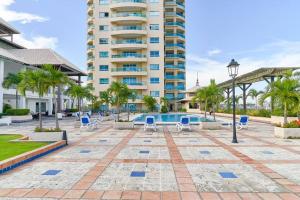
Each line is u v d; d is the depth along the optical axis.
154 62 55.06
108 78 54.97
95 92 54.50
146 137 13.78
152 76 54.97
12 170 6.96
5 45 40.91
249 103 43.62
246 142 11.86
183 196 5.07
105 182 5.93
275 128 14.09
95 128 19.23
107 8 55.78
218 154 9.05
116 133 15.80
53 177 6.32
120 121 19.02
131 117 33.62
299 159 8.22
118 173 6.65
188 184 5.77
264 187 5.57
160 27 55.41
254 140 12.51
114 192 5.29
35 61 37.78
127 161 8.00
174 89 59.72
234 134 11.80
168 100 56.00
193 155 8.89
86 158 8.44
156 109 52.81
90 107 50.59
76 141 12.39
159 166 7.37
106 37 55.56
